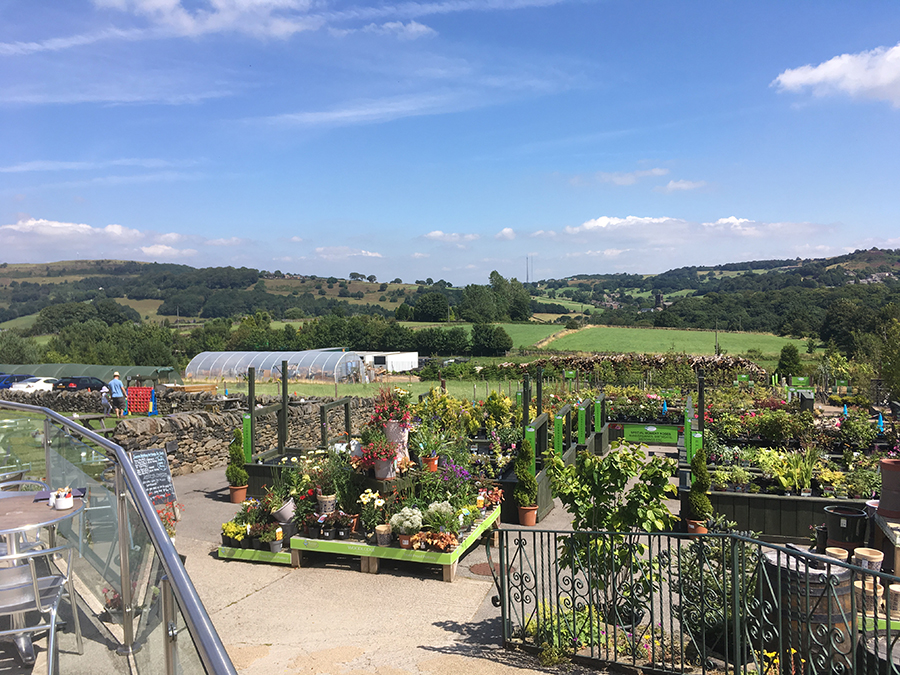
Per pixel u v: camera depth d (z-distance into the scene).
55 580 3.46
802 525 9.75
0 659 3.34
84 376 36.62
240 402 21.62
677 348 68.94
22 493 4.41
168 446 14.91
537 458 12.97
